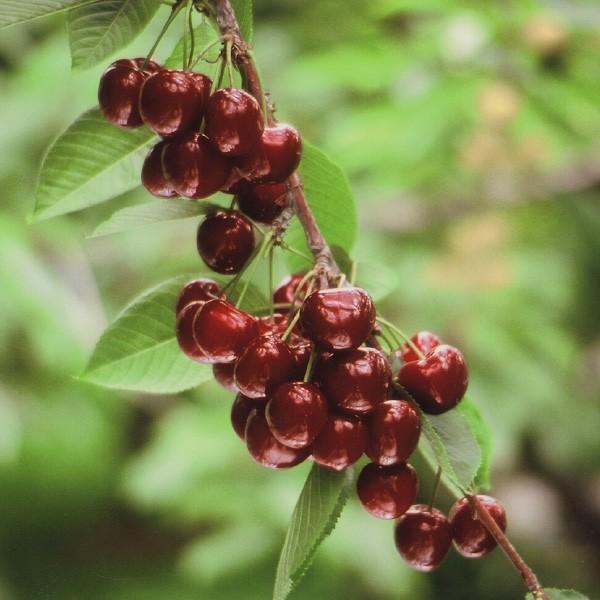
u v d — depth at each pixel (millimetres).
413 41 1967
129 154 1112
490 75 1881
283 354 1036
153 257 2326
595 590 2379
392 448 1034
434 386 1054
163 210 1086
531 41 1829
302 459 1046
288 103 2254
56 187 1108
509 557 1057
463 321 2123
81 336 2139
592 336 2410
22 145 2232
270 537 1995
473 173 2035
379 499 1053
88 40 1102
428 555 1077
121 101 1063
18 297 2076
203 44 1104
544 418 2205
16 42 2406
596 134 1979
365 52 1934
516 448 2240
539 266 2268
